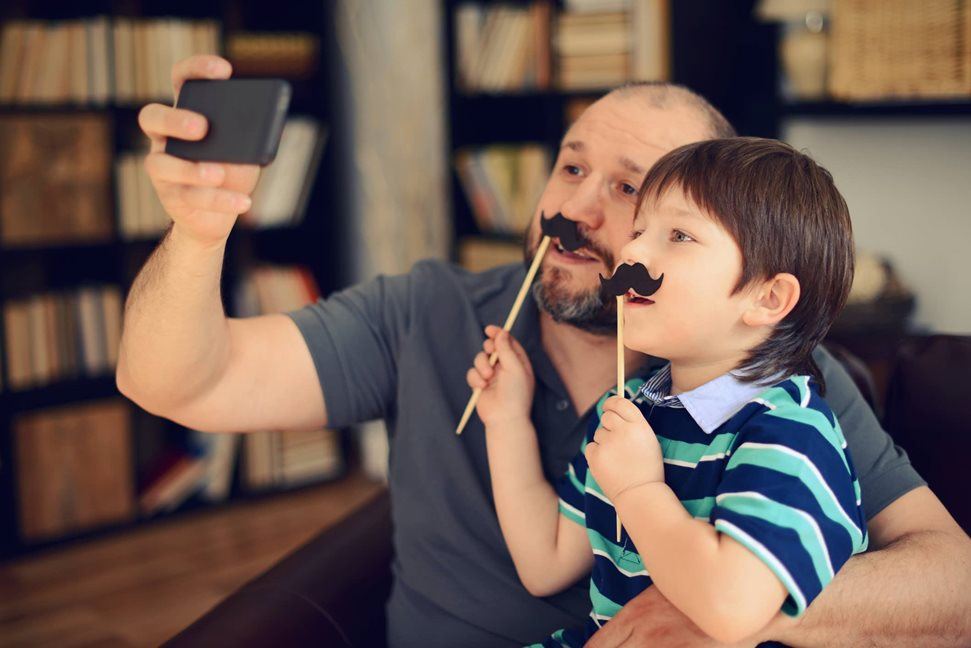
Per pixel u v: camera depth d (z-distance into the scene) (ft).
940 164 6.68
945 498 3.87
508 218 9.68
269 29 10.50
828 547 2.77
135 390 3.79
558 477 3.94
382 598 4.33
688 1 7.85
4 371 8.72
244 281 9.94
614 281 3.18
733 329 3.14
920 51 6.20
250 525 9.57
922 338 4.20
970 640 3.21
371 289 4.41
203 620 3.80
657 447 3.07
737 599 2.67
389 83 11.11
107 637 7.52
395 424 4.35
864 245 7.25
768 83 7.36
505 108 10.26
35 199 8.73
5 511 8.78
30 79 8.71
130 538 9.27
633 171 3.90
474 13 9.75
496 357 3.86
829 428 3.03
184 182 2.84
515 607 3.88
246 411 3.95
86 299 9.15
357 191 11.64
